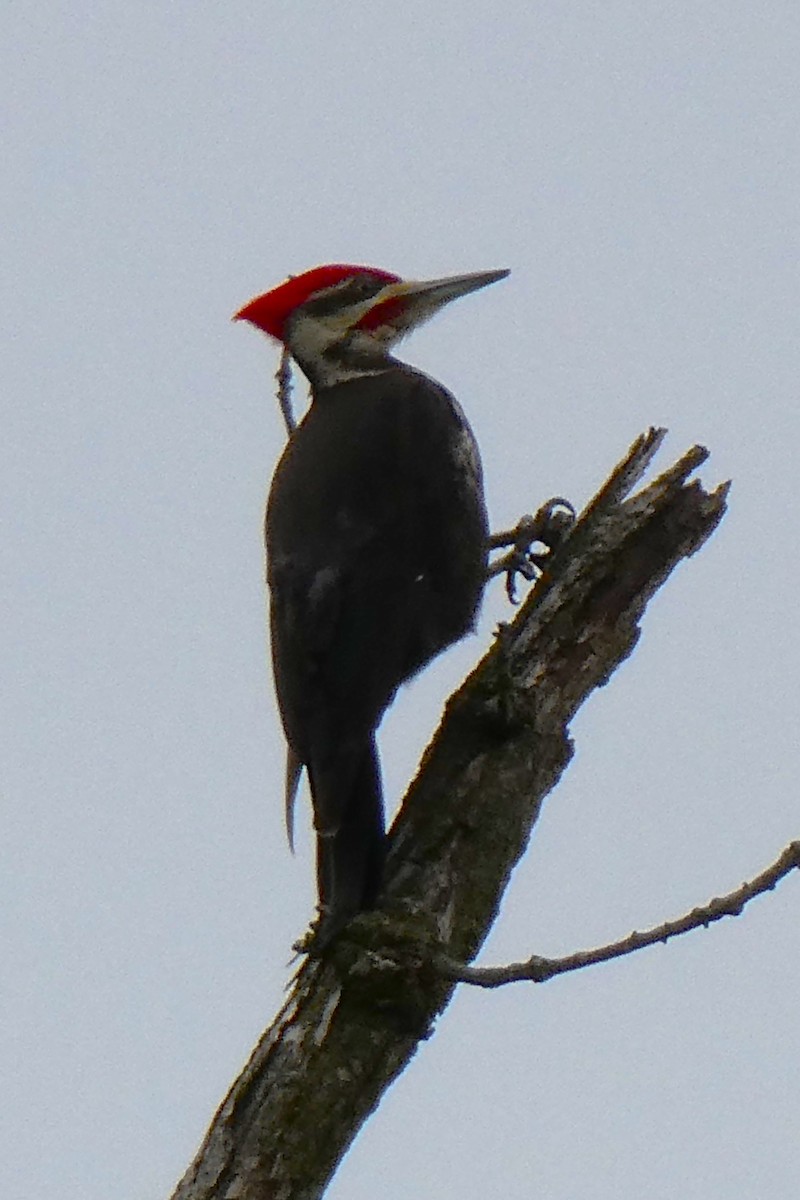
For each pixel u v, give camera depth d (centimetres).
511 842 886
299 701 1023
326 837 896
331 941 824
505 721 897
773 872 802
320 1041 805
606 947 802
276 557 1093
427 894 859
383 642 1053
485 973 806
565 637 931
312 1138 785
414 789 901
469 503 1150
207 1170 783
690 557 966
